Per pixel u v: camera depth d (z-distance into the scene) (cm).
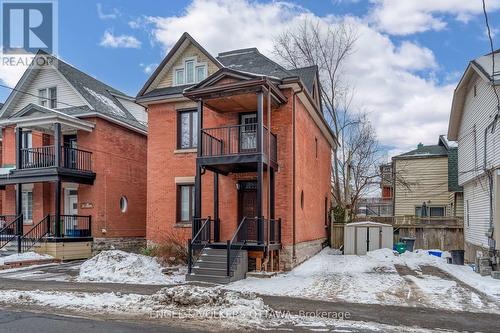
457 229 2098
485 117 1504
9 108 2169
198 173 1393
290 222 1449
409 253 1900
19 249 1720
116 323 729
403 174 2812
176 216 1669
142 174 2248
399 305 877
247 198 1550
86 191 1952
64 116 1812
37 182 1897
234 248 1296
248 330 682
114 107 2222
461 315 787
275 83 1461
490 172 1427
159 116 1748
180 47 1764
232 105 1496
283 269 1423
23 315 794
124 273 1296
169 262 1487
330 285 1130
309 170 1822
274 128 1498
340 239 2331
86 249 1864
